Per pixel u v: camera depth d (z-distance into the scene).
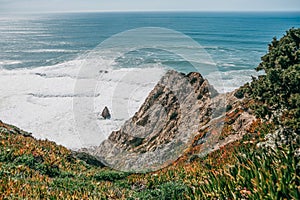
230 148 11.06
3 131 14.61
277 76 9.57
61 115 26.78
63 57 82.19
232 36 135.00
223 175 6.00
